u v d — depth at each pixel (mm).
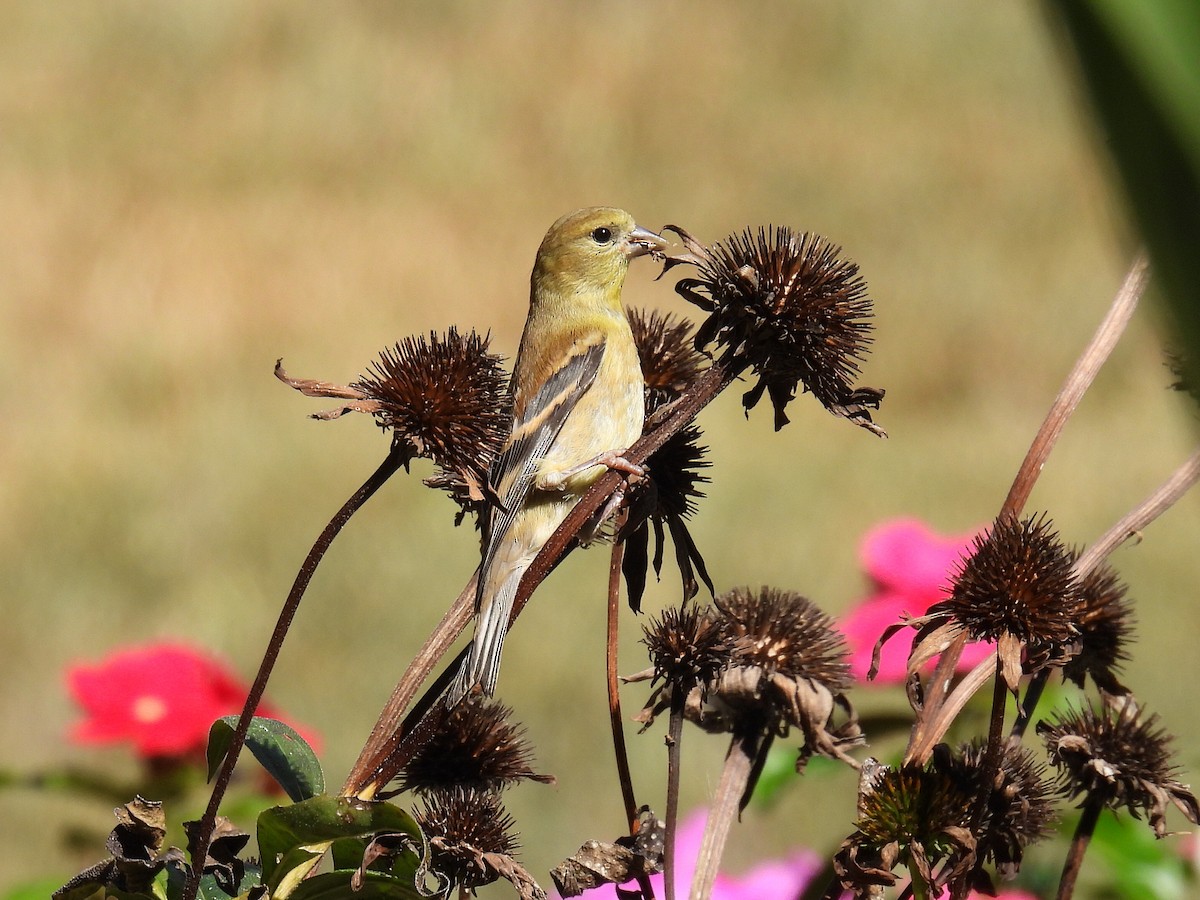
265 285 24391
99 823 7152
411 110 31062
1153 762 3367
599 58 33250
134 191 27797
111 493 16797
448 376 3287
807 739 3393
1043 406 19422
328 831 2908
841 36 33531
